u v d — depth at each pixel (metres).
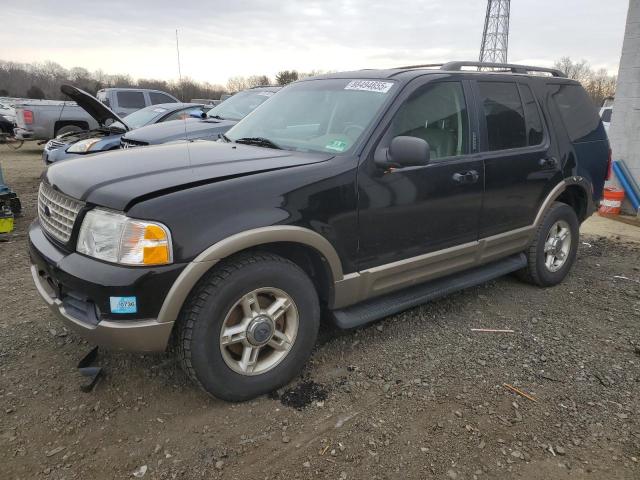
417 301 3.62
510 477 2.42
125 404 2.89
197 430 2.69
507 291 4.73
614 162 8.33
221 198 2.64
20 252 5.47
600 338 3.84
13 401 2.88
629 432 2.76
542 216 4.52
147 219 2.46
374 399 2.99
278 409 2.88
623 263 5.73
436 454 2.55
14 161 14.10
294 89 4.21
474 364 3.40
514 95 4.28
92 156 3.34
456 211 3.71
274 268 2.84
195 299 2.64
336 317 3.24
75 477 2.36
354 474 2.41
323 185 2.97
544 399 3.03
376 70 3.94
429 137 3.58
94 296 2.50
